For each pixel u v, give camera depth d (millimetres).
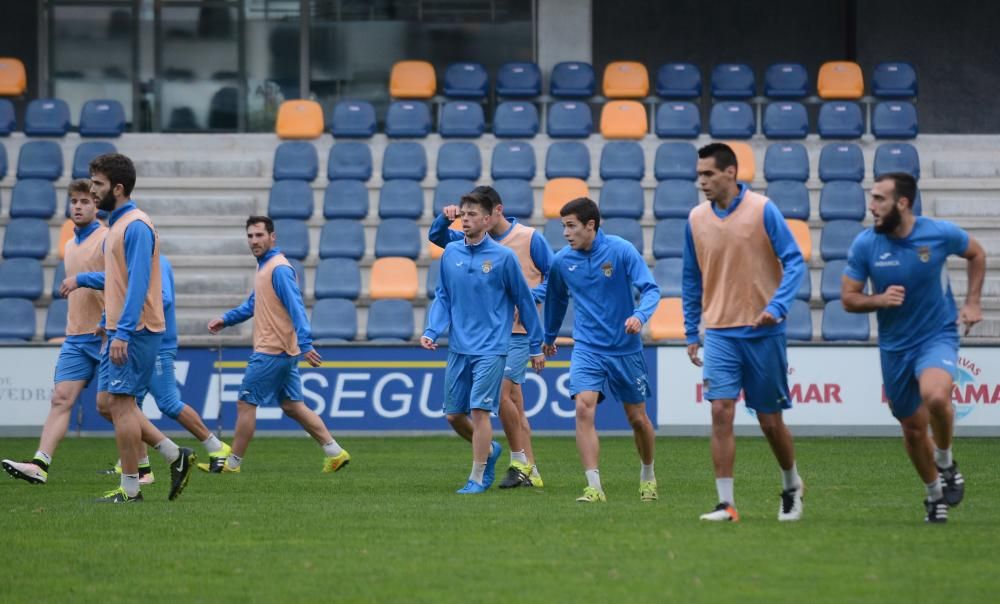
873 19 86062
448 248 34406
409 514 29266
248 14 83000
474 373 34219
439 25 83188
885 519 28094
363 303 67812
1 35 84062
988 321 67125
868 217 71875
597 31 87812
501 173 73375
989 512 29844
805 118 76500
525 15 83250
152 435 36656
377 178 74750
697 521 27516
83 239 35219
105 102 78125
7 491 35312
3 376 55844
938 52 86312
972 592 19594
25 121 76562
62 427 36219
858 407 55656
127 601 19484
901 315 26500
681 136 76438
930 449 27172
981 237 72438
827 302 65562
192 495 33969
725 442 27328
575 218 31250
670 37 87625
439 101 80125
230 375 55969
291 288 40188
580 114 76875
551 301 33000
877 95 79688
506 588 20141
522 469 36438
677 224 68812
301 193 72125
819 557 22656
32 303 66375
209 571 21859
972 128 86625
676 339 63875
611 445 52000
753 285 26625
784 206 71438
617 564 22125
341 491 35125
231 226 72625
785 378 27031
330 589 20219
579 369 31828
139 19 82875
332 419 56094
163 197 73625
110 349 29688
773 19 87562
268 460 45969
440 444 52719
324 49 83062
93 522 27922
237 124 83000
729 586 20109
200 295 68750
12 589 20453
